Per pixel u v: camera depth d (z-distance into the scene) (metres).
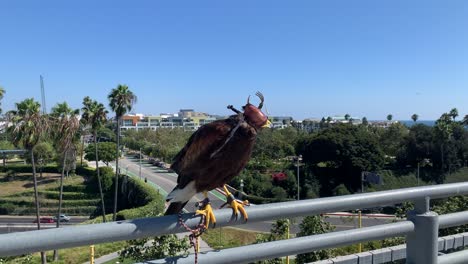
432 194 2.48
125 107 43.16
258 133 2.20
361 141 56.25
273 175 54.91
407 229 2.44
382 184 55.53
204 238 27.27
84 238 1.72
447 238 2.92
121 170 78.06
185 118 177.25
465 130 61.53
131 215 41.12
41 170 67.25
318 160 57.38
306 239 2.22
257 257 2.11
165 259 1.94
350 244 2.33
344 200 2.28
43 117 34.09
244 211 2.13
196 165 2.17
